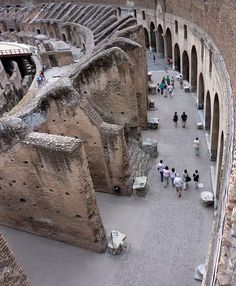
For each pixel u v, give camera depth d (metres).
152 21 41.81
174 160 22.23
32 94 25.84
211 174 20.62
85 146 18.19
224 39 18.52
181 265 15.40
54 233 16.98
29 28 55.56
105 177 19.17
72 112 16.94
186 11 30.70
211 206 18.19
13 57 43.59
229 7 17.19
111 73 19.91
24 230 17.88
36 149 13.63
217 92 19.89
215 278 8.62
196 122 26.34
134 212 18.44
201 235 16.70
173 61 37.69
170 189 19.77
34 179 14.87
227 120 14.42
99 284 15.06
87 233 15.82
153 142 22.53
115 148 17.64
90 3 51.50
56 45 44.34
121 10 46.72
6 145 14.23
